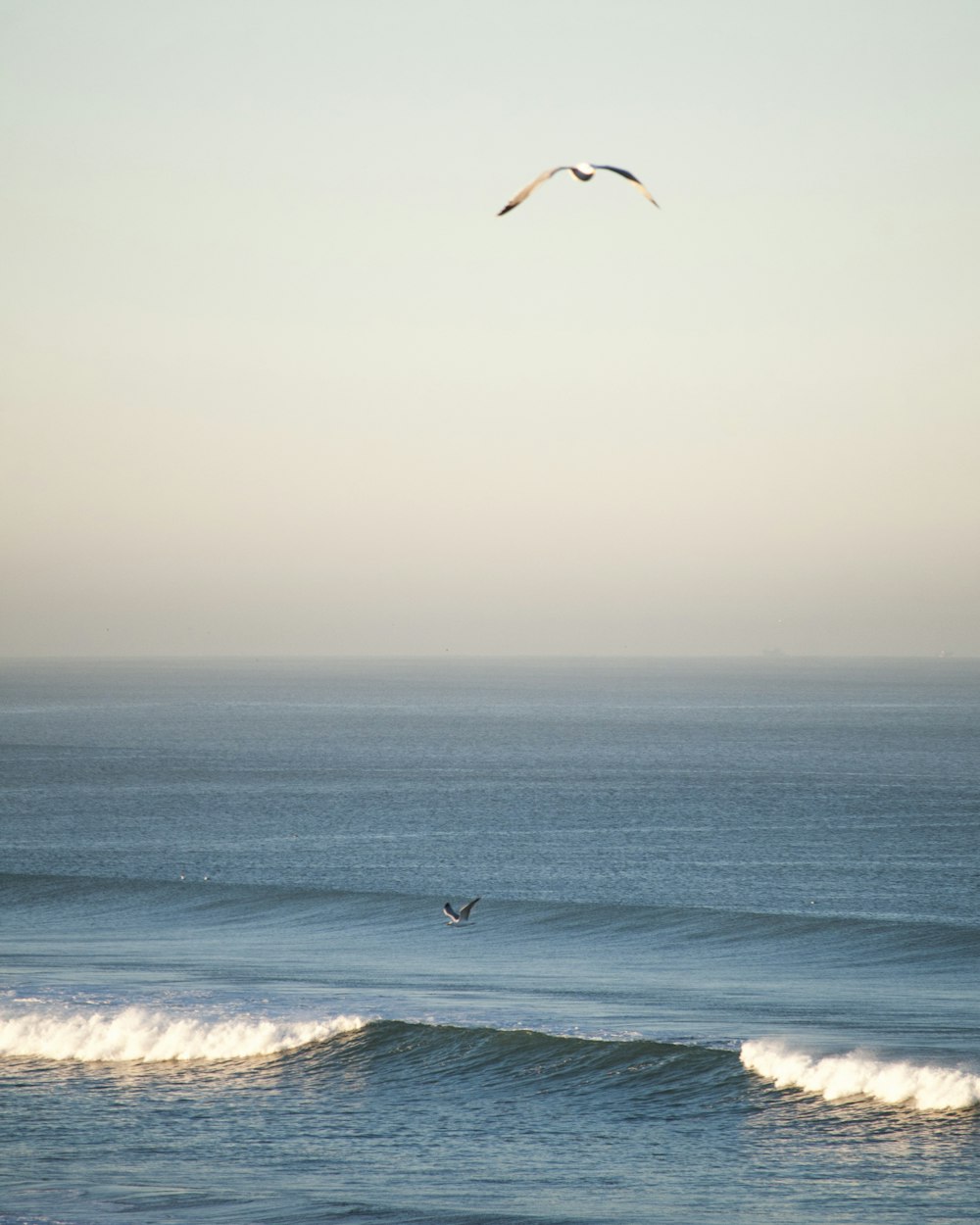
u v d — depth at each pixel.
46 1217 50.25
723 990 100.50
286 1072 72.88
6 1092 69.50
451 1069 72.19
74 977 102.12
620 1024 83.94
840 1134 60.03
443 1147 60.34
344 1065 73.56
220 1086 70.38
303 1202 52.00
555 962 116.00
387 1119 64.56
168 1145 60.59
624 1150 59.38
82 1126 63.53
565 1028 82.25
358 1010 87.75
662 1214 50.59
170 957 116.62
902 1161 56.09
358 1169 56.91
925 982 105.69
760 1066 68.88
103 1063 74.81
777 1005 92.75
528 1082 69.94
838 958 116.81
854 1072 66.38
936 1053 73.38
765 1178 54.78
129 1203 52.06
